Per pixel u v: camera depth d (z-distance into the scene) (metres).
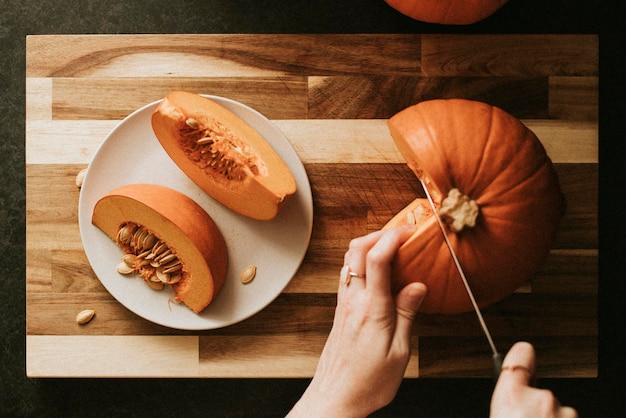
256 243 0.76
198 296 0.74
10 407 0.81
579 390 0.80
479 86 0.77
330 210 0.77
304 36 0.77
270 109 0.78
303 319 0.78
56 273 0.78
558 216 0.69
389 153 0.77
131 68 0.78
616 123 0.80
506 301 0.77
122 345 0.78
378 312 0.67
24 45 0.80
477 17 0.74
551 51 0.77
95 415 0.81
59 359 0.78
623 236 0.80
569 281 0.77
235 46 0.78
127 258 0.75
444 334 0.78
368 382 0.68
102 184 0.76
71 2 0.80
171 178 0.77
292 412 0.69
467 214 0.65
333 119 0.77
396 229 0.68
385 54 0.77
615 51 0.79
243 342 0.78
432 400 0.80
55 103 0.78
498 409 0.58
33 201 0.78
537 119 0.77
